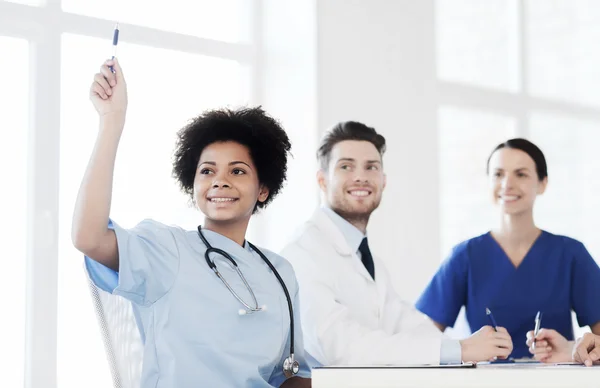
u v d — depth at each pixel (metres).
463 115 3.26
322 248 1.89
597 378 1.21
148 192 2.49
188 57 2.62
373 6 2.82
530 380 1.22
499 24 3.41
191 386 1.39
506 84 3.42
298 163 2.65
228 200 1.51
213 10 2.69
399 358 1.70
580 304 2.35
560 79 3.56
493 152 2.38
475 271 2.35
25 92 2.22
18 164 2.20
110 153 1.32
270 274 1.55
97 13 2.41
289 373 1.51
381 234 2.81
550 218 3.49
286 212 2.66
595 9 3.64
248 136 1.55
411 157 2.92
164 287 1.41
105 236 1.34
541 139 3.49
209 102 2.66
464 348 1.69
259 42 2.75
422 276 2.93
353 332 1.74
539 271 2.33
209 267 1.46
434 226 2.98
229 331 1.43
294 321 1.59
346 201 1.97
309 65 2.64
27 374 2.16
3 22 2.18
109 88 1.33
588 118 3.61
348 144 1.99
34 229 2.19
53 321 2.20
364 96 2.77
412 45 2.95
